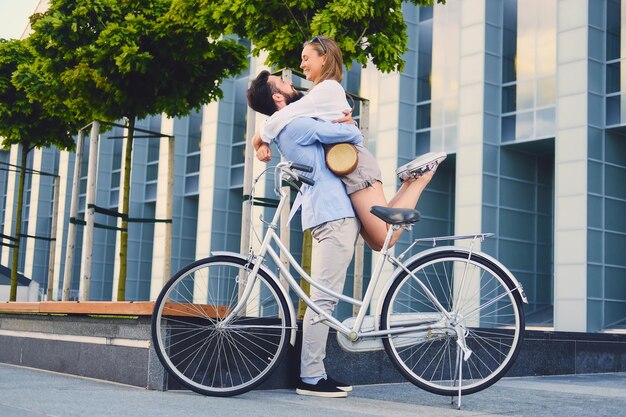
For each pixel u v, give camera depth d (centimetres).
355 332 378
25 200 4131
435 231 2191
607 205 1777
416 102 2177
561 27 1822
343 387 411
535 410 367
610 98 1783
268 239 396
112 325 453
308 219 399
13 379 451
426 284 379
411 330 376
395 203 407
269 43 655
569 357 656
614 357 702
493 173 1972
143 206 3156
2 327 635
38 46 873
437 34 2141
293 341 390
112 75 817
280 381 430
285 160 410
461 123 2011
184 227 2908
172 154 855
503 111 1988
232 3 666
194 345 402
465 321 378
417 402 393
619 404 403
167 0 851
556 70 1825
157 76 817
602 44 1800
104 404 321
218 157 2719
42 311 542
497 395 441
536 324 1916
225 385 408
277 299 394
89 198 786
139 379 418
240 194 2738
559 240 1784
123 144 3272
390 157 2153
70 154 3628
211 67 854
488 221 1959
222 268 411
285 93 457
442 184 2222
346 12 622
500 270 373
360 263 660
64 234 3581
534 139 1908
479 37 1986
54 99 934
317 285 392
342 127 402
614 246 1783
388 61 670
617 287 1778
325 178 401
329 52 423
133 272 3128
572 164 1775
